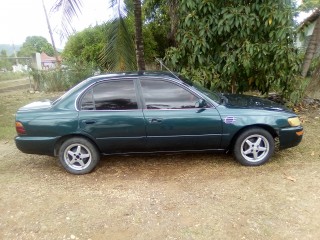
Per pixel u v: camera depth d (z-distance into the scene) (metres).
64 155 4.57
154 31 14.39
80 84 4.62
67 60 16.45
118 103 4.43
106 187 4.20
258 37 6.84
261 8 6.48
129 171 4.68
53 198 3.97
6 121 8.30
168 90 4.46
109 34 7.83
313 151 5.14
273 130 4.50
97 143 4.46
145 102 4.42
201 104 4.39
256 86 7.90
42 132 4.40
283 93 7.70
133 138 4.42
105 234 3.20
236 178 4.27
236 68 6.98
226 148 4.58
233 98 5.13
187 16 6.66
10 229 3.36
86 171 4.61
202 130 4.40
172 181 4.28
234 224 3.26
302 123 6.77
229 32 6.77
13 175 4.74
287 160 4.81
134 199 3.85
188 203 3.70
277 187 3.98
